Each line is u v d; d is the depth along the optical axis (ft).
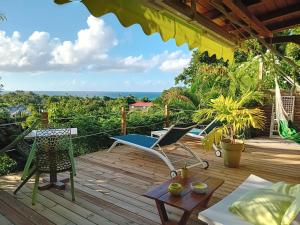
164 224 9.07
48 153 10.88
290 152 20.61
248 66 30.14
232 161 16.21
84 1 4.40
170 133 14.80
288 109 28.32
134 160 17.52
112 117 23.31
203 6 8.51
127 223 9.49
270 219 6.90
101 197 11.62
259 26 10.30
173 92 29.40
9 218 9.75
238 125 15.76
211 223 7.27
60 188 12.30
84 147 20.24
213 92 28.84
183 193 8.99
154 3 5.96
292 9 9.30
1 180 13.56
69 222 9.52
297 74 25.96
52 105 21.98
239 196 8.69
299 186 8.28
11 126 16.80
